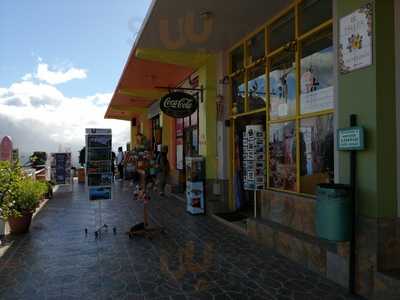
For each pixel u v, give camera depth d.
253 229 6.11
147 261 5.05
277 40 6.59
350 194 3.83
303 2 5.79
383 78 3.67
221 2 5.92
